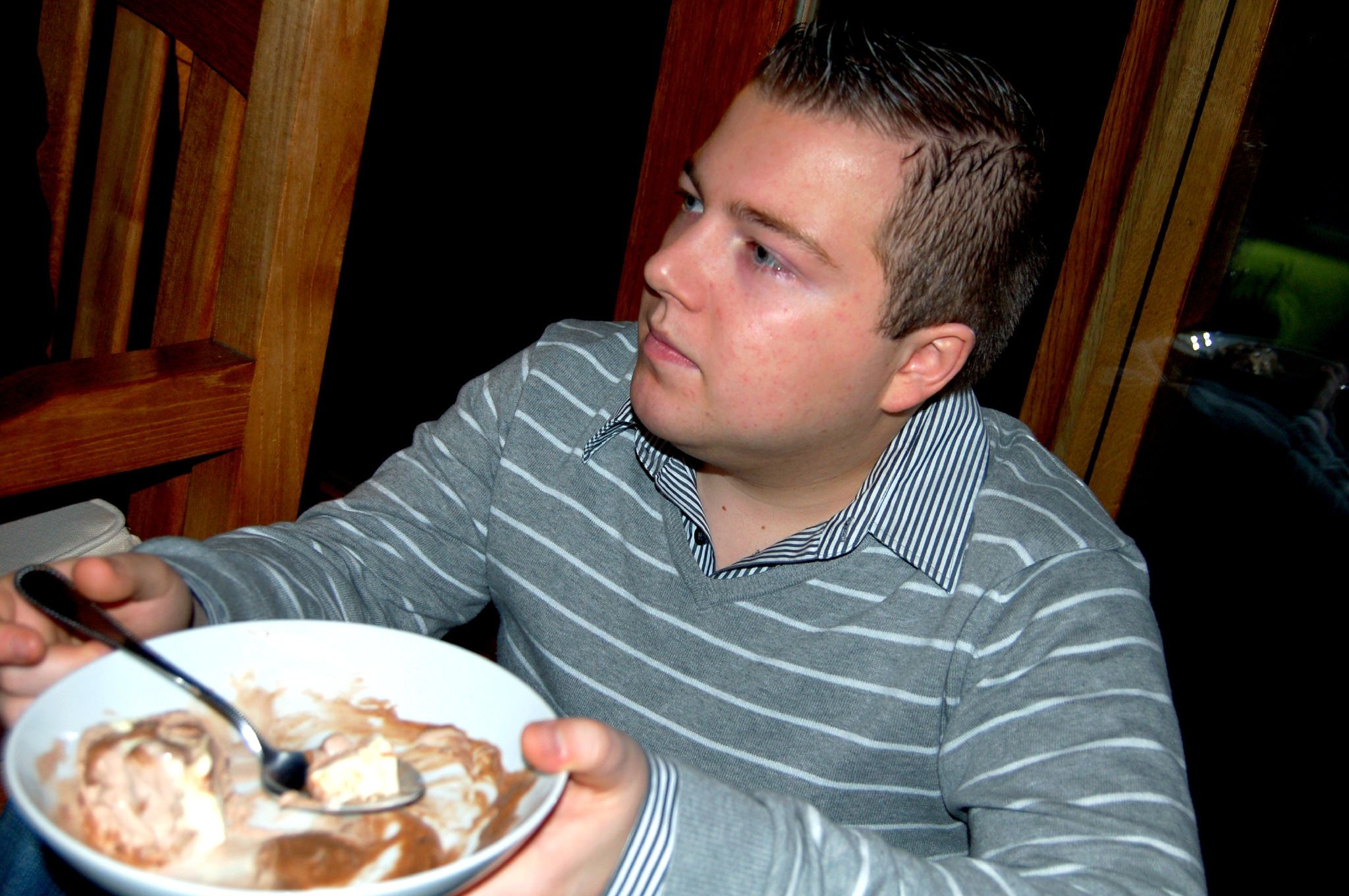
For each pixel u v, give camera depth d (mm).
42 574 563
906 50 713
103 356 922
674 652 799
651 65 1638
